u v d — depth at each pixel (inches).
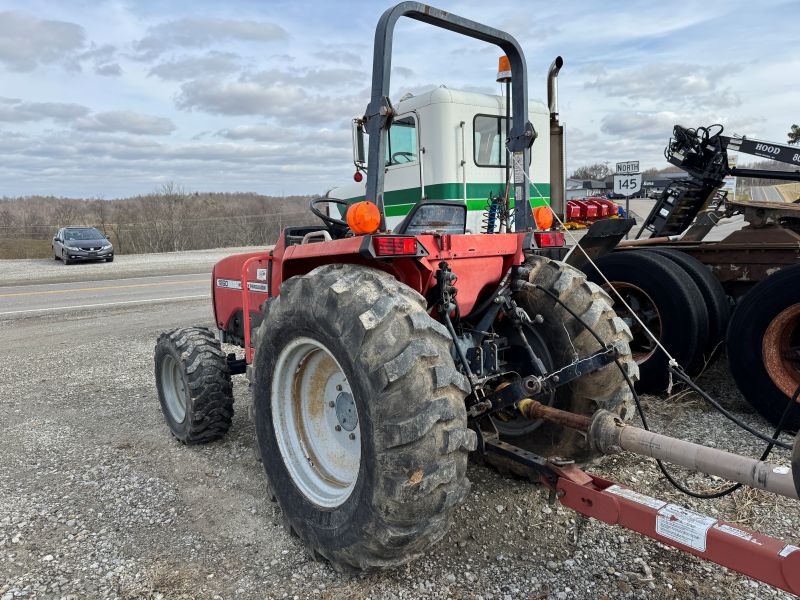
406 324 91.4
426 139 278.8
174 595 101.1
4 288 610.5
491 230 211.5
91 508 133.8
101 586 104.5
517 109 129.0
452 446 89.0
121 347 317.4
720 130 230.7
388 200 304.2
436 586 99.7
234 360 176.6
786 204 191.6
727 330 169.6
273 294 149.5
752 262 189.6
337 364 105.5
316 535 104.8
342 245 103.3
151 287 592.4
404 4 103.3
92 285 622.2
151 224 1364.4
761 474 77.3
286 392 116.4
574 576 100.7
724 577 98.5
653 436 91.2
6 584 105.7
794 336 168.1
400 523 90.1
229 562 110.3
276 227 1437.0
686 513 84.9
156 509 132.1
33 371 272.7
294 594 99.9
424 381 89.3
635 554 106.0
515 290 124.6
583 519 117.3
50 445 175.2
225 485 142.7
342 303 94.9
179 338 165.6
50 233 1282.0
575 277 122.3
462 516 120.2
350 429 108.9
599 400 120.7
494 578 101.2
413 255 100.0
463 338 118.0
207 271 744.3
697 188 239.8
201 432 163.2
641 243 231.9
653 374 185.3
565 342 121.4
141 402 215.6
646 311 193.2
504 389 110.0
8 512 132.7
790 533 110.6
